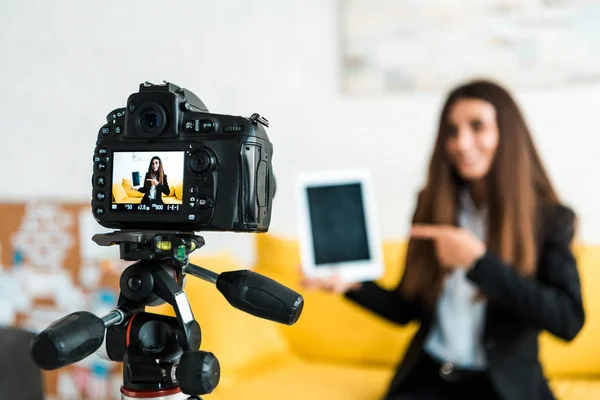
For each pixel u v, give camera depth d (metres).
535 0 2.00
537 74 2.02
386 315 1.57
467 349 1.40
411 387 1.43
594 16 1.97
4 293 2.45
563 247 1.36
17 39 2.50
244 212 0.60
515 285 1.24
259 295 0.59
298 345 1.82
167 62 2.35
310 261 1.51
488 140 1.39
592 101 2.00
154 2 2.35
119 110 0.64
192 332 0.58
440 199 1.48
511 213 1.36
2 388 1.13
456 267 1.44
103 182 0.63
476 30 2.05
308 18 2.20
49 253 2.41
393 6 2.11
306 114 2.22
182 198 0.60
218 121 0.61
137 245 0.59
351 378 1.58
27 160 2.52
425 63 2.10
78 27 2.43
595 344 1.67
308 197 1.54
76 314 0.53
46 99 2.48
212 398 1.36
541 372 1.38
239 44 2.27
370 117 2.16
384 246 1.91
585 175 2.02
